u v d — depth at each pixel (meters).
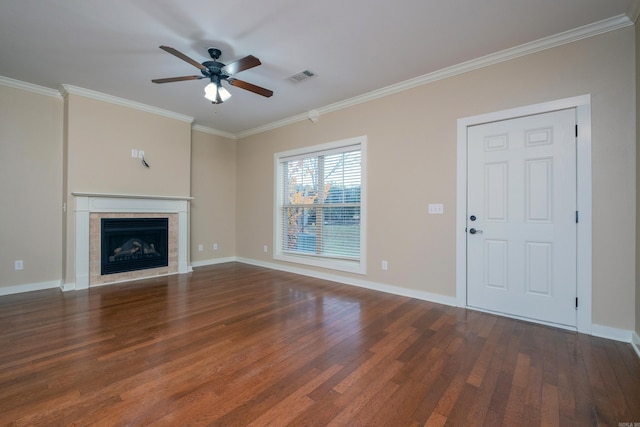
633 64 2.30
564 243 2.58
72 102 3.73
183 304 3.21
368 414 1.50
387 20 2.38
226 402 1.59
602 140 2.41
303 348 2.21
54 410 1.51
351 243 4.18
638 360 2.03
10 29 2.50
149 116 4.43
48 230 3.83
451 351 2.16
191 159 5.24
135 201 4.26
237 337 2.39
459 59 3.00
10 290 3.57
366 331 2.51
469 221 3.08
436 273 3.30
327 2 2.18
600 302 2.43
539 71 2.68
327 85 3.62
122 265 4.18
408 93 3.51
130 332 2.47
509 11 2.26
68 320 2.73
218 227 5.68
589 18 2.33
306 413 1.51
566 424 1.43
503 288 2.89
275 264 5.15
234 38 2.64
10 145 3.57
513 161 2.83
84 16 2.33
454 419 1.47
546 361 2.02
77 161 3.78
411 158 3.49
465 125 3.09
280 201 5.14
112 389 1.69
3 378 1.79
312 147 4.54
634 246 2.30
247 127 5.45
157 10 2.27
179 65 3.14
